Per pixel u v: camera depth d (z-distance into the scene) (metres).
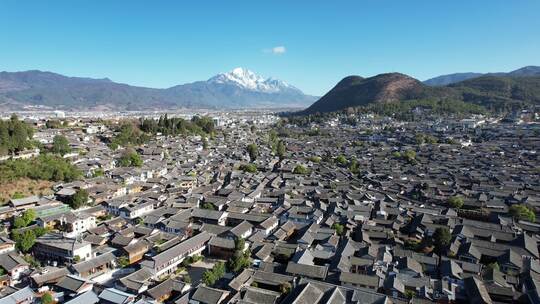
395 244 89.50
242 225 96.06
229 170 170.25
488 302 60.81
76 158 160.25
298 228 100.31
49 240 84.56
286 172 171.12
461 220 100.56
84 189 118.31
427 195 131.88
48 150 157.50
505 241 89.56
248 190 133.00
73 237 85.44
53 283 70.25
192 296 62.59
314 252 81.00
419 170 172.62
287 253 81.25
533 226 98.88
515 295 65.00
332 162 199.00
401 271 72.31
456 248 84.69
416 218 103.44
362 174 171.00
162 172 164.12
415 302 61.16
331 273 71.00
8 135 139.25
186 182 145.62
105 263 77.38
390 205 117.00
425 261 77.19
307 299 58.28
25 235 84.50
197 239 86.81
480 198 123.06
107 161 162.12
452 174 162.50
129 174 147.00
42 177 126.69
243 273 70.31
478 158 194.12
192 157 198.00
